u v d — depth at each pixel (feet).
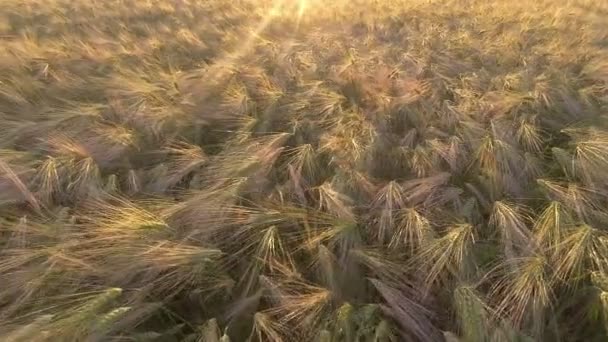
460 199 11.03
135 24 30.60
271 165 11.75
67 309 7.19
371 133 13.12
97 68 19.76
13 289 7.59
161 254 8.18
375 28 29.32
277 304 8.14
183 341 7.90
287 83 17.87
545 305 7.84
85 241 8.21
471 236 9.08
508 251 8.71
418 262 8.87
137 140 13.01
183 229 9.20
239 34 27.30
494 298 8.10
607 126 13.58
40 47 21.72
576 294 8.46
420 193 10.58
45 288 7.72
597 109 14.89
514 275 8.26
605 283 7.68
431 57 21.75
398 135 14.38
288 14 35.55
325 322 7.59
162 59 21.56
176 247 8.37
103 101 16.63
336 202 9.87
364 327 7.72
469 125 13.29
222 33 28.50
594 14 31.58
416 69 19.06
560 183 10.98
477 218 10.49
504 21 29.12
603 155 10.93
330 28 30.25
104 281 8.09
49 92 16.60
